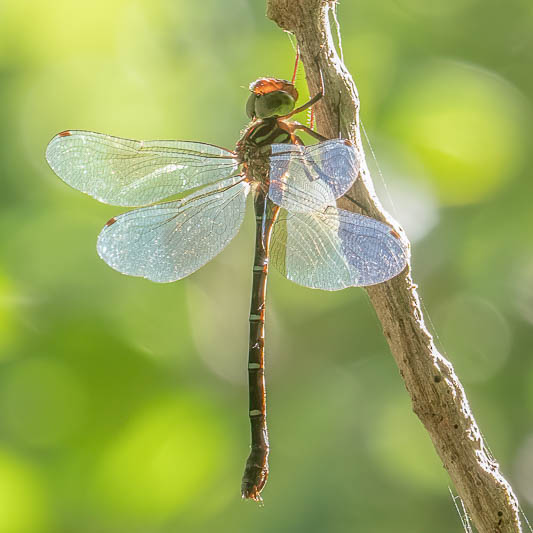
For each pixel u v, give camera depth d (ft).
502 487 4.24
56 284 4.50
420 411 4.25
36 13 4.55
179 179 4.37
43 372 4.47
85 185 4.36
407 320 4.26
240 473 4.55
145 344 4.50
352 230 4.29
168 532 4.50
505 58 4.59
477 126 4.56
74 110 4.58
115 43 4.58
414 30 4.59
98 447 4.47
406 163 4.55
